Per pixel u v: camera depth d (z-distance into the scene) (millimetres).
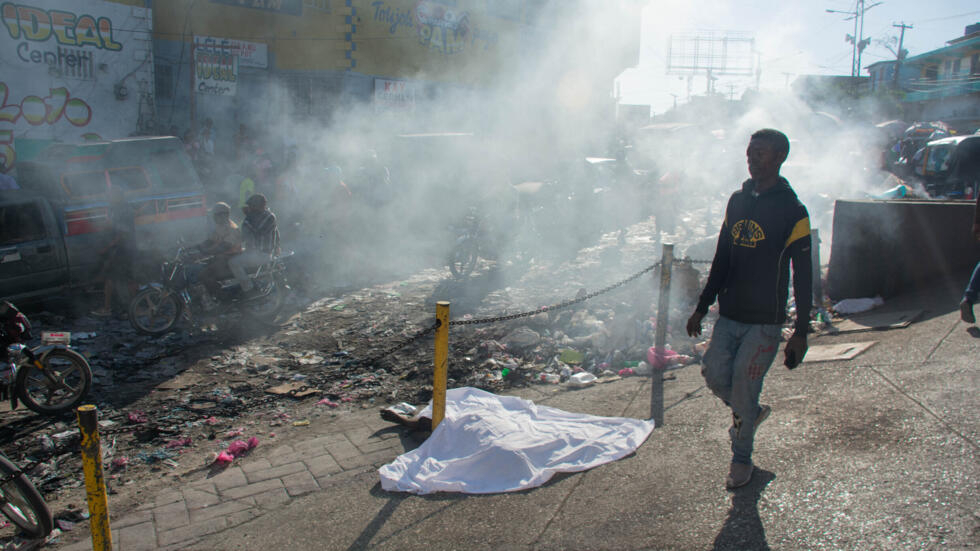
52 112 14047
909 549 2691
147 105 15625
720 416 4363
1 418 5781
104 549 2953
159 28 17094
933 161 17906
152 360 7125
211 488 4207
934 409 3855
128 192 9367
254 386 6426
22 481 3652
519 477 3773
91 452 2855
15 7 13273
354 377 6547
